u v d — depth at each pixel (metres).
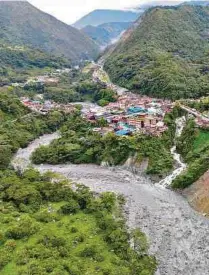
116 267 90.19
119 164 165.00
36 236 102.06
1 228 104.94
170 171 153.62
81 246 99.00
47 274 85.25
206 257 99.31
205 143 164.62
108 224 108.69
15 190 126.25
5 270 87.31
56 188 130.50
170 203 130.50
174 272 93.00
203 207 125.19
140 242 101.75
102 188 142.12
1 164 159.88
